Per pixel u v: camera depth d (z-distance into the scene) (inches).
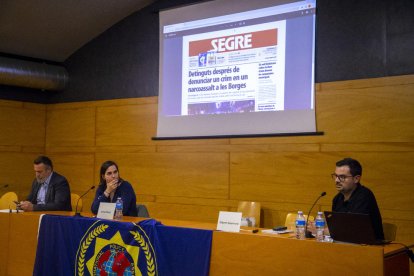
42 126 301.7
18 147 290.0
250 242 122.4
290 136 209.9
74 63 292.7
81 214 173.3
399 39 186.1
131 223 142.3
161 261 135.0
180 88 244.8
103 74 279.4
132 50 268.1
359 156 191.9
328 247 110.2
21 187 290.5
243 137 222.7
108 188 171.9
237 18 227.3
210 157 233.9
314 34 205.0
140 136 261.3
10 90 288.4
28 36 268.4
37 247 161.0
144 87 261.9
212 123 233.1
